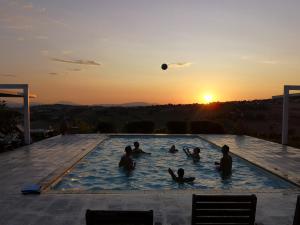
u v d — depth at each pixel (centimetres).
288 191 768
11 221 588
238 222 440
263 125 3531
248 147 1563
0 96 1680
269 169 1041
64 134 2098
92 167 1167
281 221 594
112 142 1830
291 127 3136
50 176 934
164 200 694
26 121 1652
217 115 4641
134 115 5141
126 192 752
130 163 1136
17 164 1122
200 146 1698
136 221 374
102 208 649
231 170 1101
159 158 1355
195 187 931
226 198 429
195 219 440
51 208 652
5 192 767
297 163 1148
